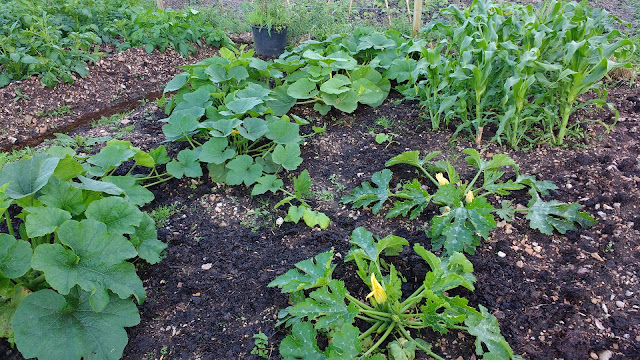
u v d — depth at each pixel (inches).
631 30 235.3
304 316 91.7
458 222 107.2
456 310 90.4
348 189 138.6
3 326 91.1
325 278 89.2
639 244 112.5
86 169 122.3
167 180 144.0
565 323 95.7
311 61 179.9
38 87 197.2
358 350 78.5
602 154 144.1
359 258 97.3
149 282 108.7
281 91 178.1
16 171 100.1
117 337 89.7
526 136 149.1
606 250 112.0
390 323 93.7
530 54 129.9
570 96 138.9
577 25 141.0
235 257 115.4
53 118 191.2
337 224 125.3
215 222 127.3
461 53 151.1
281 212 130.3
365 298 102.1
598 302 99.2
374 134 164.2
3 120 182.9
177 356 92.9
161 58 237.9
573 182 133.3
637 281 103.4
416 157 129.7
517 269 108.4
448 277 86.2
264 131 140.1
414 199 122.0
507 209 122.9
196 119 148.3
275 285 99.0
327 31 251.9
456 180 127.7
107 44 234.8
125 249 94.0
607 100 173.3
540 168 139.9
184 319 100.3
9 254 86.0
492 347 87.9
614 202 125.4
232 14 303.7
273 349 93.5
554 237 117.1
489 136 155.5
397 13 298.7
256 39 252.4
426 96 169.9
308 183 129.3
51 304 89.0
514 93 136.2
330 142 160.9
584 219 117.6
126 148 129.9
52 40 203.2
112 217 101.7
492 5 159.3
